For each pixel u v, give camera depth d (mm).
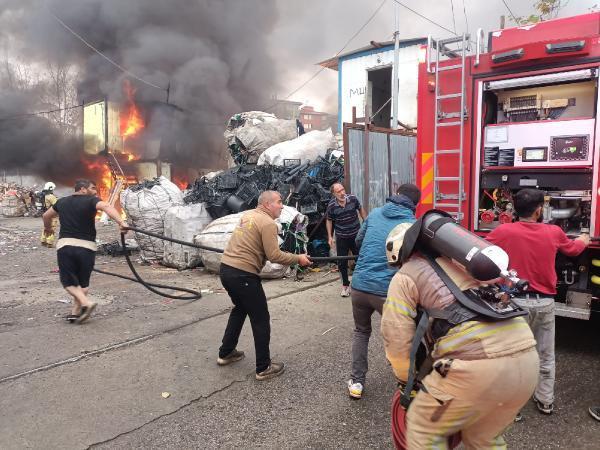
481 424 1888
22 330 4785
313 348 4336
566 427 3012
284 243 6949
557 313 3859
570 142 3883
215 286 6668
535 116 4238
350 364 3988
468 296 1870
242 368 3920
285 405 3332
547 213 3963
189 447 2844
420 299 1952
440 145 4512
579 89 4020
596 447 2795
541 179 4047
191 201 8312
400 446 2129
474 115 4289
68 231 4918
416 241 2027
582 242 3160
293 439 2924
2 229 15211
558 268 3852
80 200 4953
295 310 5449
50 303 5895
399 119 14352
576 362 3953
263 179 8172
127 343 4406
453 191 4473
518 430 2984
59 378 3676
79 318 4953
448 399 1808
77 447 2807
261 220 3619
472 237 1910
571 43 3756
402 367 1975
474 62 4258
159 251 8289
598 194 3748
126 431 2982
